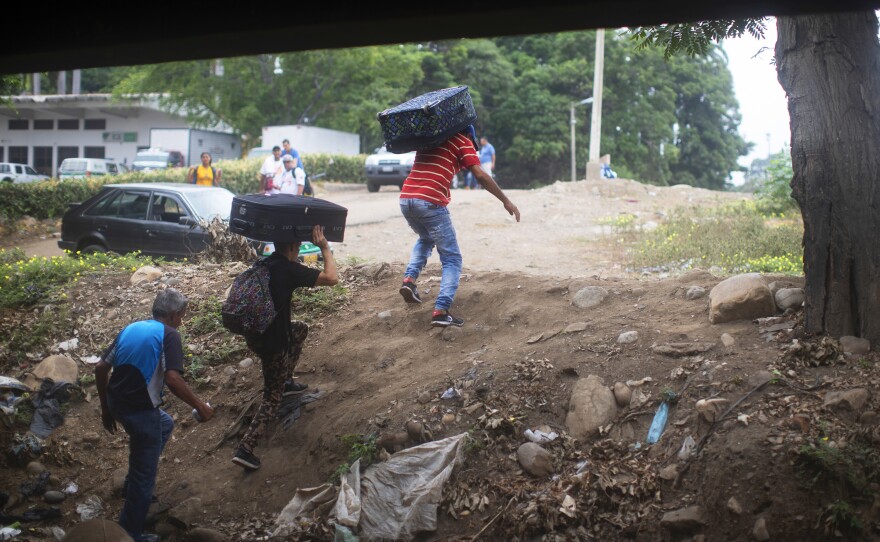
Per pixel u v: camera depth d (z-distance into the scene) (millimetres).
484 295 7090
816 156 5320
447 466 5113
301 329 6105
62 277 9039
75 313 8141
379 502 5086
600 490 4809
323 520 5117
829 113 5277
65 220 12781
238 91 38969
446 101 6059
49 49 3854
